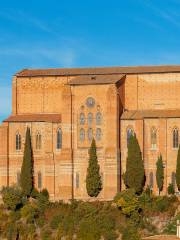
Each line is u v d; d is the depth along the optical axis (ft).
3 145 577.84
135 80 575.38
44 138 572.10
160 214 499.10
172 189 538.88
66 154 556.10
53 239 492.13
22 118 583.58
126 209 495.00
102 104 554.05
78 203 517.55
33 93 595.47
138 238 472.03
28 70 609.83
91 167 546.67
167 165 547.49
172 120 549.13
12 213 518.37
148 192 535.19
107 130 549.95
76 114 559.79
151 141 552.41
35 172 571.28
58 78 590.14
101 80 559.79
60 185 556.92
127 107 574.56
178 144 546.67
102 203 513.04
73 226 492.13
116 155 544.62
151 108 571.28
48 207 518.37
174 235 478.59
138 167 538.06
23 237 501.97
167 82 569.64
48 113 590.96
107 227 484.33
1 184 577.43
